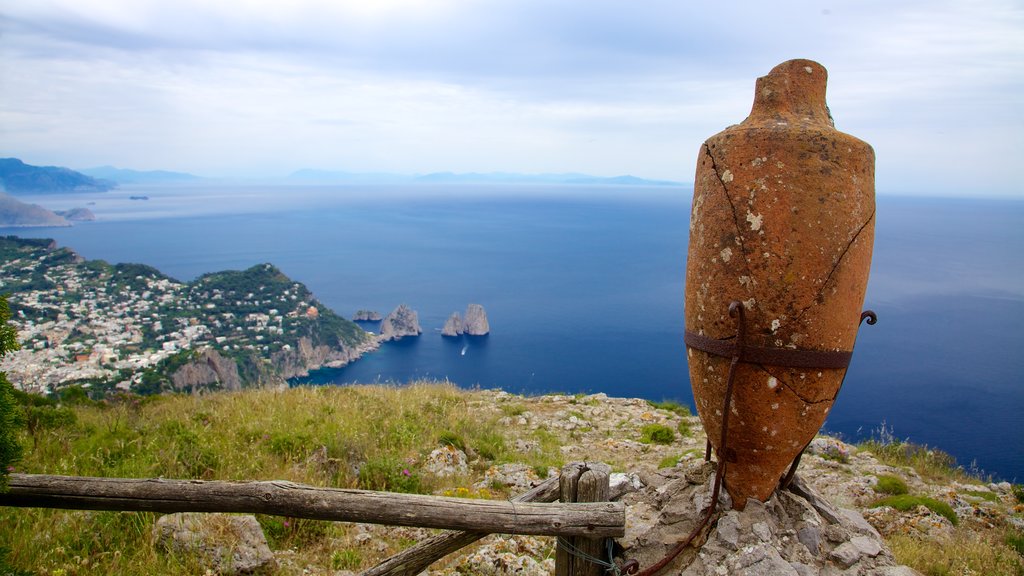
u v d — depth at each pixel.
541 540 4.85
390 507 2.82
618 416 11.11
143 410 9.41
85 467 5.92
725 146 3.39
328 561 4.55
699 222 3.52
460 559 4.56
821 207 3.19
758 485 3.59
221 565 4.13
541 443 9.09
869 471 8.22
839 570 3.38
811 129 3.24
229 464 6.21
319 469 6.44
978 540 5.96
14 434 3.21
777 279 3.21
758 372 3.31
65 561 4.11
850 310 3.34
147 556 4.16
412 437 7.86
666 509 3.84
